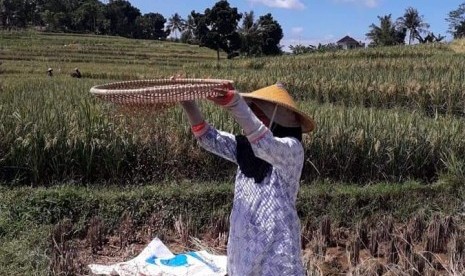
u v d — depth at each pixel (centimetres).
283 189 321
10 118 820
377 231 620
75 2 14262
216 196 702
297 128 327
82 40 9362
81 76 3838
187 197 695
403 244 586
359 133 827
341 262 582
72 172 801
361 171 833
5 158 782
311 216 691
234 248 332
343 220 690
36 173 785
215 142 337
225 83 288
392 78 1591
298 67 2989
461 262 548
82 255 587
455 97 1338
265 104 323
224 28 7812
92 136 802
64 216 661
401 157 831
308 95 1716
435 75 1599
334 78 1719
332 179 825
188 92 295
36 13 12838
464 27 7944
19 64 5250
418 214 685
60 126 807
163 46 9494
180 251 612
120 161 805
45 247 573
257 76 2097
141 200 687
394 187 744
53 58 6372
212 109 916
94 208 674
